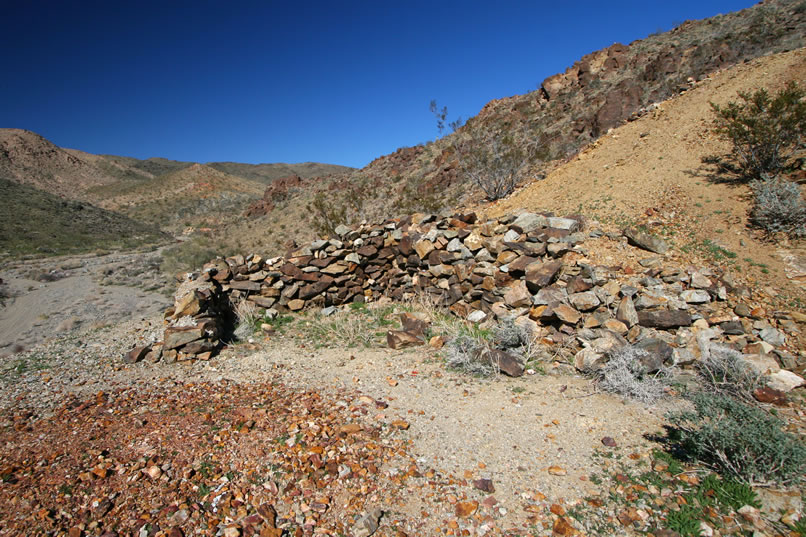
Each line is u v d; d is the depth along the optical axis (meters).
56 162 100.31
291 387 4.59
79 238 33.72
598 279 5.32
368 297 8.41
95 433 3.44
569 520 2.48
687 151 7.95
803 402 3.55
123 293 14.99
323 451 3.16
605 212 7.01
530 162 14.48
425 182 23.41
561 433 3.42
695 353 4.39
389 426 3.60
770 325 4.39
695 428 3.23
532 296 5.76
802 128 6.22
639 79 23.22
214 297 6.81
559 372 4.61
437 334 6.03
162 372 5.12
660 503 2.55
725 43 21.72
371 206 24.31
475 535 2.42
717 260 5.30
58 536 2.30
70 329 9.12
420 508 2.63
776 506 2.45
